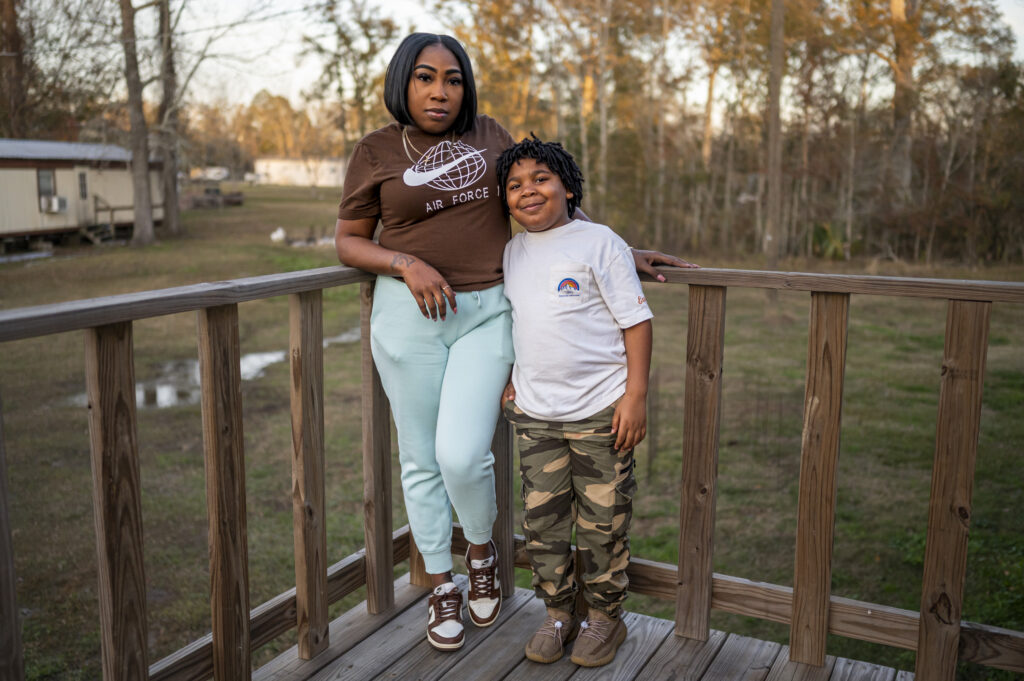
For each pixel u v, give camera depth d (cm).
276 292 188
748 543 531
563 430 202
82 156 2503
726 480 650
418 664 214
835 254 2141
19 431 761
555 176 199
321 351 209
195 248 2488
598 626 216
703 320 210
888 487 626
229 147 6078
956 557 191
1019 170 1928
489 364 209
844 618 208
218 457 179
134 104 2519
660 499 612
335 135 5450
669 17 2500
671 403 882
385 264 199
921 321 1373
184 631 403
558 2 2555
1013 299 178
